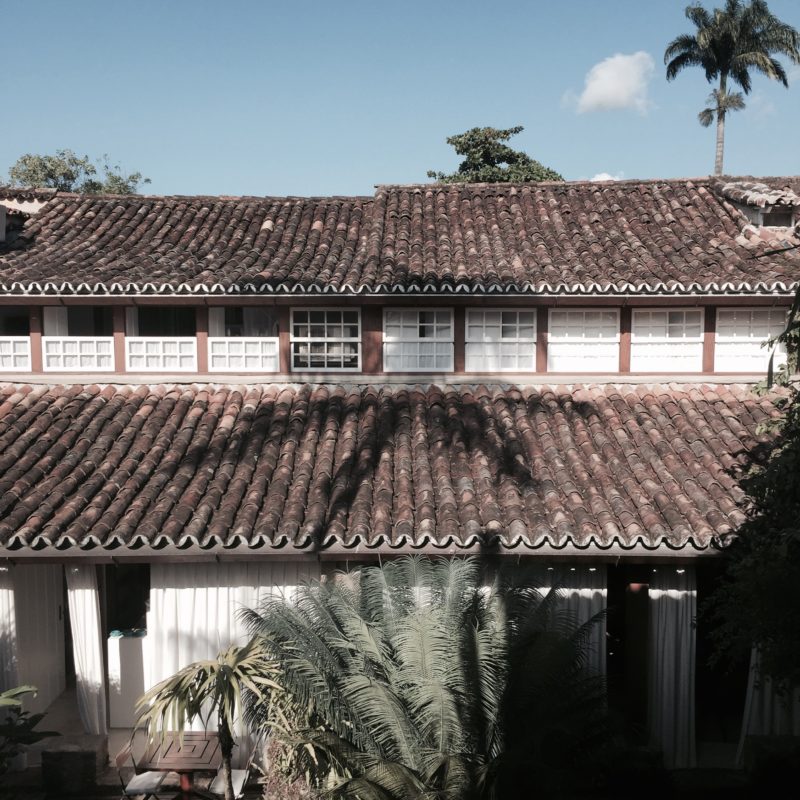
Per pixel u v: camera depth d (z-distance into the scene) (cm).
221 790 888
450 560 898
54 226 1397
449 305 1195
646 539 876
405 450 1058
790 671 734
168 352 1219
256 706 810
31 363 1215
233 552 895
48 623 1116
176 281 1131
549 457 1040
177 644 991
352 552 891
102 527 891
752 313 1194
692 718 966
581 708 780
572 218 1405
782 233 1303
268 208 1499
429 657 751
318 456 1055
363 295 1141
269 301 1159
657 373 1206
